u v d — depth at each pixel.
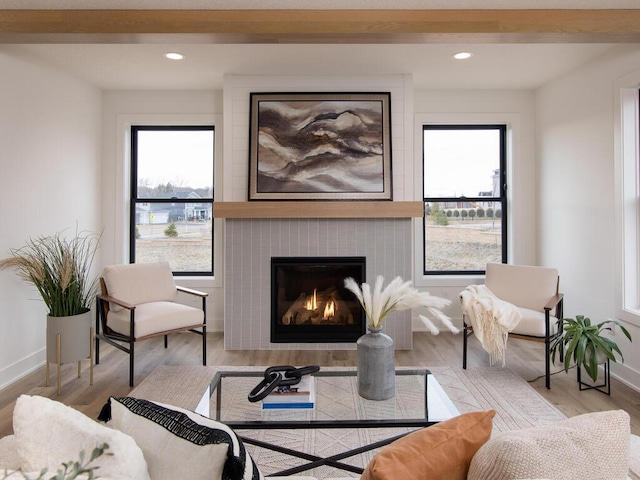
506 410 2.58
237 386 2.14
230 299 3.82
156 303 3.43
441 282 4.39
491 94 4.36
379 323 2.04
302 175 3.81
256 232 3.82
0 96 2.99
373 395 1.96
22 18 2.48
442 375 3.16
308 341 3.81
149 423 0.93
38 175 3.38
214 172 4.39
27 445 0.83
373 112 3.84
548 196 4.09
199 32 2.48
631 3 2.43
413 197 3.85
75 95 3.88
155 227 4.55
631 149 3.10
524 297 3.47
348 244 3.81
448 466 0.88
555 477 0.78
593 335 2.79
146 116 4.36
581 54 3.33
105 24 2.48
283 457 2.12
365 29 2.48
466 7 2.46
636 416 2.50
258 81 3.87
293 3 2.42
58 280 2.92
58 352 2.84
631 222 3.10
